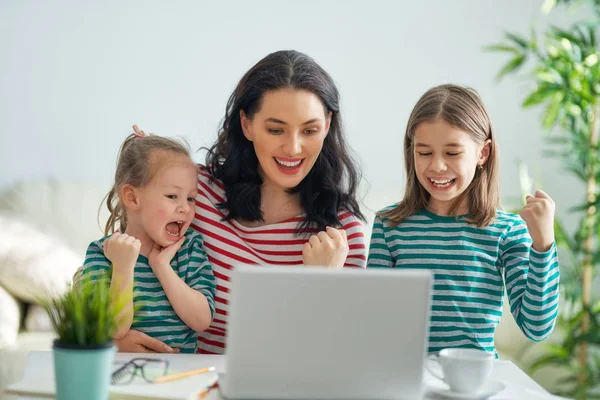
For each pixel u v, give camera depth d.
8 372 2.54
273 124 1.60
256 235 1.74
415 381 1.11
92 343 1.09
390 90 3.33
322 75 1.66
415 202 1.74
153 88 3.31
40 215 3.04
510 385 1.30
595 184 2.85
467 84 3.33
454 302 1.66
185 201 1.66
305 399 1.10
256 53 3.33
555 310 1.59
